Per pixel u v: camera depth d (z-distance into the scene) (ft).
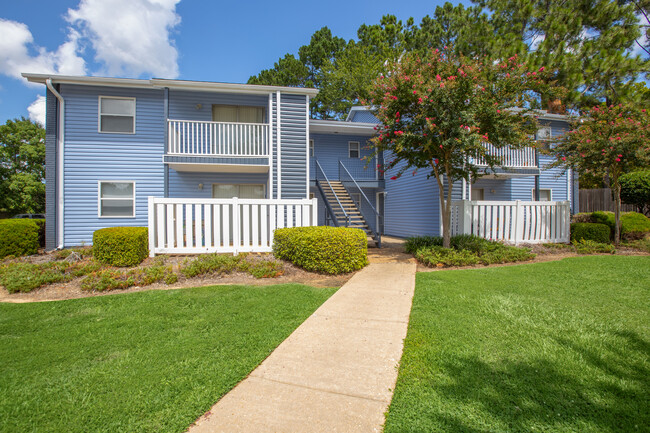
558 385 8.45
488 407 7.63
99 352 10.77
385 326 12.76
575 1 47.14
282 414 7.53
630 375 8.90
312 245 22.13
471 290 17.22
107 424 7.28
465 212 33.01
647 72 45.21
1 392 8.54
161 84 35.73
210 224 26.76
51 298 17.43
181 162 35.24
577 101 45.55
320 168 48.24
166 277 20.04
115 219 37.50
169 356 10.43
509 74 26.00
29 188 88.94
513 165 42.80
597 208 54.85
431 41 72.13
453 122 24.44
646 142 28.99
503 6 52.42
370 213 58.13
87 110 36.78
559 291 16.85
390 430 6.95
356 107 62.95
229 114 40.93
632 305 14.60
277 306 15.31
